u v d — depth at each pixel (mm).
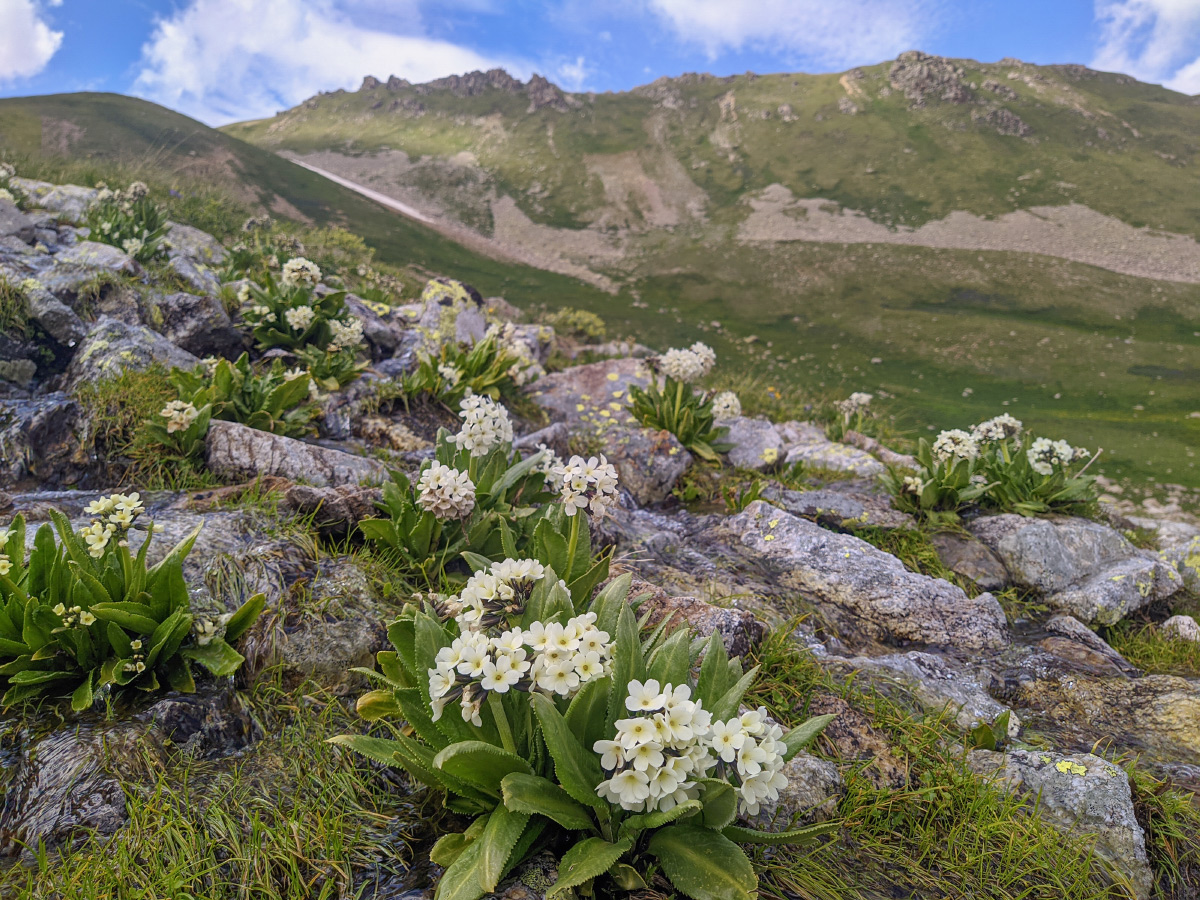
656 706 2309
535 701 2516
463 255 66812
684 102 121500
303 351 8445
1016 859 3240
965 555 6859
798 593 5836
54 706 3242
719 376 14336
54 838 2711
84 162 19922
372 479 5805
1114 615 6234
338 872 2674
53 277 8117
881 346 41844
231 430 5871
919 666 4914
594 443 8258
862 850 3182
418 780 3078
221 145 75438
